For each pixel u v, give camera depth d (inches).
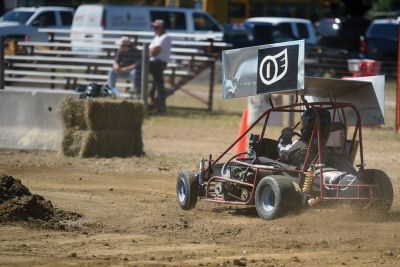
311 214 1087.0
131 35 2842.0
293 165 1087.0
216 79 3764.8
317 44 4106.8
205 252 885.2
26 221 1024.9
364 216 1080.2
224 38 4097.0
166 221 1059.9
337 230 999.6
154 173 1531.7
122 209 1141.7
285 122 2397.9
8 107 1803.6
